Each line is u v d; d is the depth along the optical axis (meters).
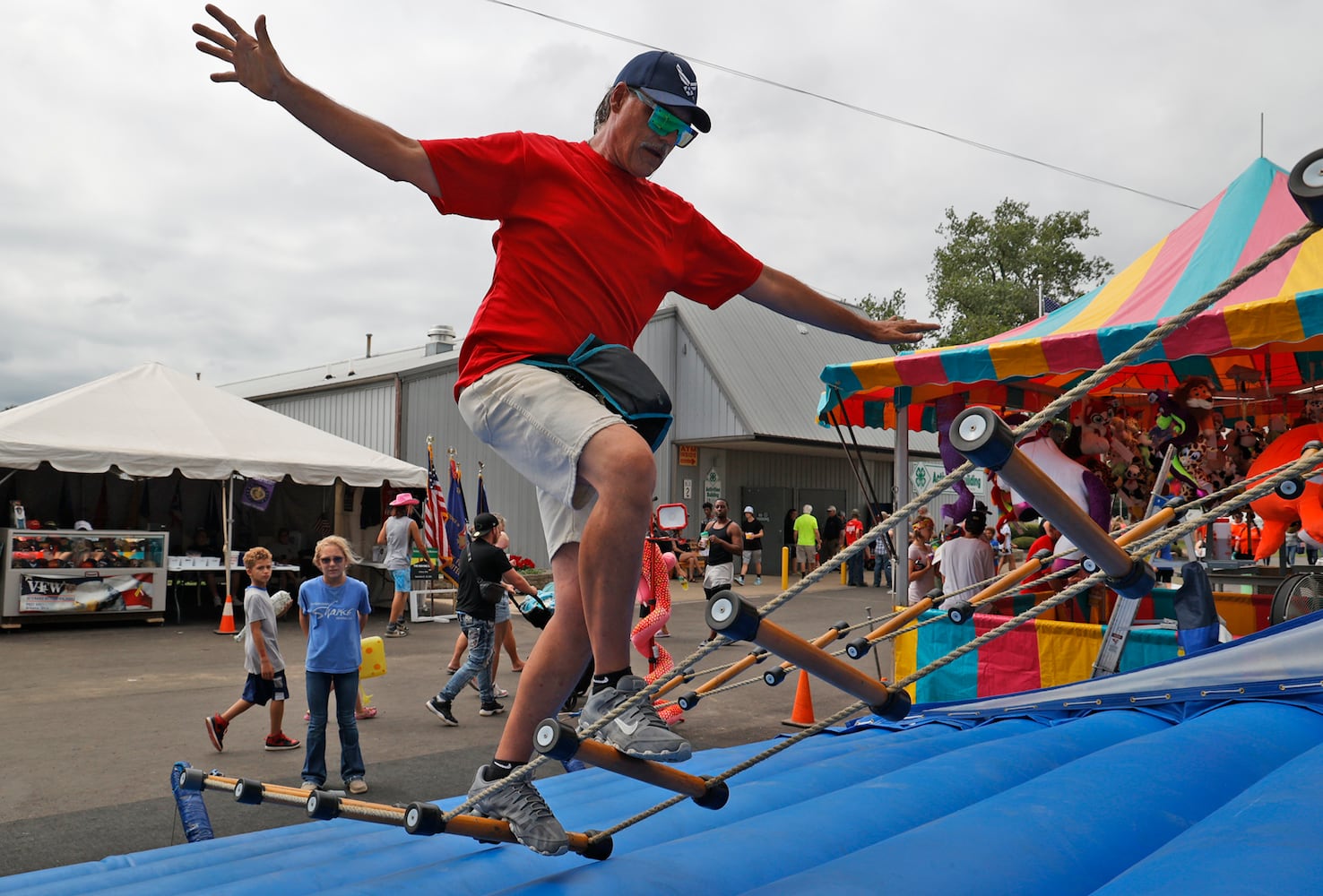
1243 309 5.54
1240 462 8.14
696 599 19.47
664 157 2.25
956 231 47.66
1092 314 7.12
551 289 2.11
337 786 6.10
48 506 17.72
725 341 25.45
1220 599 6.88
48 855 4.81
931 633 7.00
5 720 7.99
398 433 21.62
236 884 2.38
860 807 2.53
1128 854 2.00
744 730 7.65
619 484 1.83
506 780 1.90
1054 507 1.29
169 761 6.70
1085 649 6.15
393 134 2.01
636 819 2.07
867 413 8.40
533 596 8.01
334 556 6.05
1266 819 1.66
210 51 1.86
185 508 19.20
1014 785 2.95
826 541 25.81
